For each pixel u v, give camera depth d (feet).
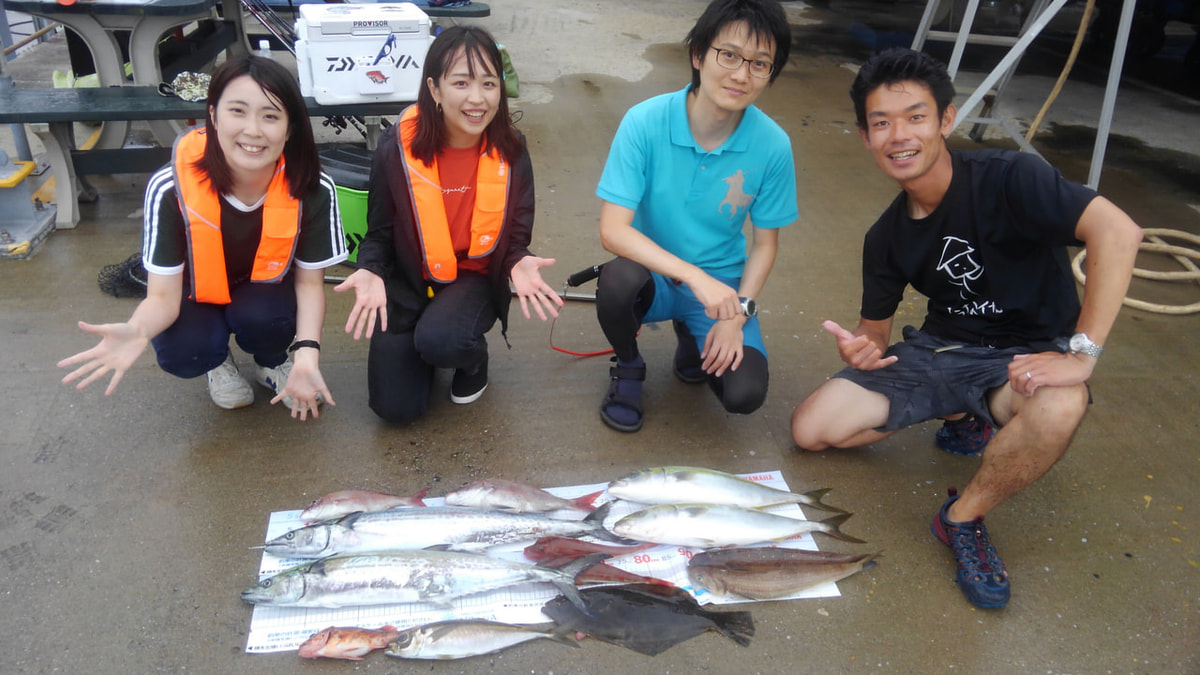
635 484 7.22
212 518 7.08
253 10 15.30
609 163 7.72
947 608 6.61
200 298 7.35
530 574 6.32
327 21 11.23
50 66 19.75
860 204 14.33
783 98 19.71
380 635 5.89
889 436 8.64
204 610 6.23
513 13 26.00
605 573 6.57
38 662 5.76
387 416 8.08
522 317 10.50
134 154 11.97
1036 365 6.29
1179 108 20.68
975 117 17.95
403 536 6.63
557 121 17.10
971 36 16.71
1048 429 6.18
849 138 17.44
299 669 5.84
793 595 6.62
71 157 11.76
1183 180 16.15
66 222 11.84
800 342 10.27
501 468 7.89
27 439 7.84
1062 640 6.37
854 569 6.74
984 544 6.88
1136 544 7.35
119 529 6.92
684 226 8.01
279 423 8.31
